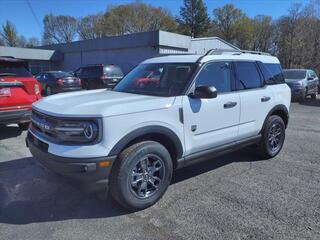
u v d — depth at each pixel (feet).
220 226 10.55
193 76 13.15
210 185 13.98
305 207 11.90
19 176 14.96
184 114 12.50
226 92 14.57
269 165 16.79
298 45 167.12
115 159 10.75
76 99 12.64
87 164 10.18
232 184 14.10
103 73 53.67
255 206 11.96
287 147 20.48
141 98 12.28
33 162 16.97
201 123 13.21
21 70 21.93
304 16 168.55
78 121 10.31
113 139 10.53
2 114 20.54
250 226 10.55
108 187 11.09
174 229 10.39
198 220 10.94
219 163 17.03
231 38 241.55
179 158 12.74
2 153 18.57
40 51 118.32
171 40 87.10
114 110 10.64
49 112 11.10
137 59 92.48
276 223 10.75
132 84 14.99
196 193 13.12
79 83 55.26
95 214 11.39
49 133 11.18
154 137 12.03
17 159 17.46
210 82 13.85
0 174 15.19
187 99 12.69
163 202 12.29
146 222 10.85
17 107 21.29
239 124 15.17
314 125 28.66
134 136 11.04
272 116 17.67
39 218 11.12
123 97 12.66
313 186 13.92
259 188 13.66
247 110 15.48
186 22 231.71
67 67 123.65
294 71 52.75
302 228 10.44
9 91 20.84
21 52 113.91
